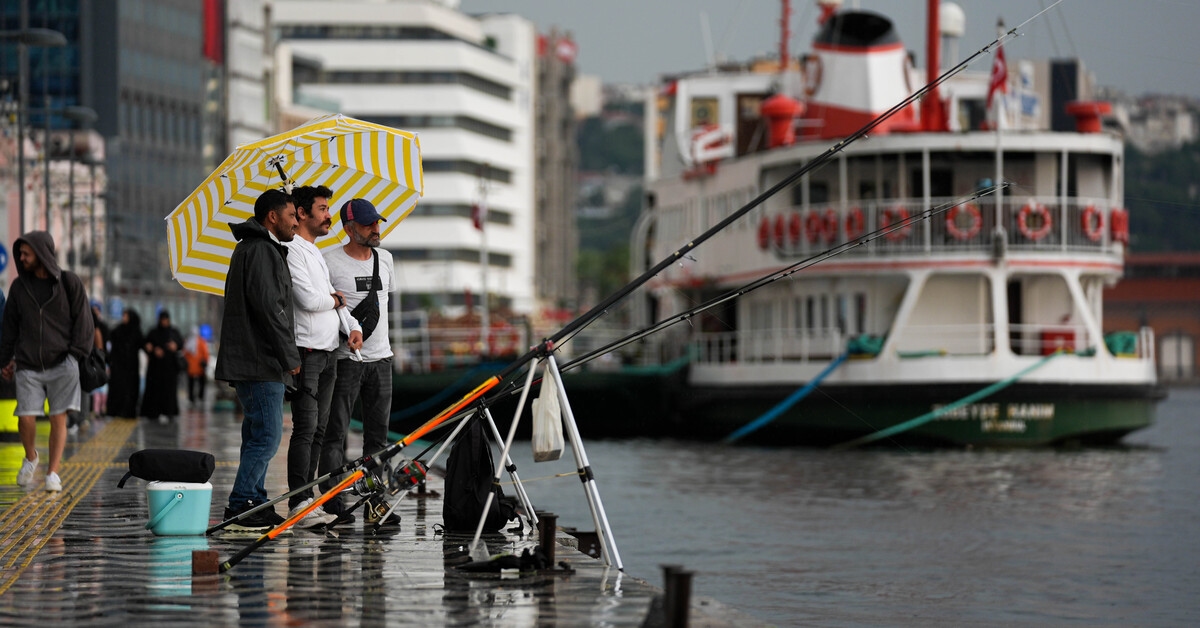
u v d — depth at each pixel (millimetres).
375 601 17703
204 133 188375
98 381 29562
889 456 65750
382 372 25844
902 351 69625
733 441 75188
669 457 66500
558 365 20469
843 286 71812
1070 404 67438
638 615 16844
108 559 20781
